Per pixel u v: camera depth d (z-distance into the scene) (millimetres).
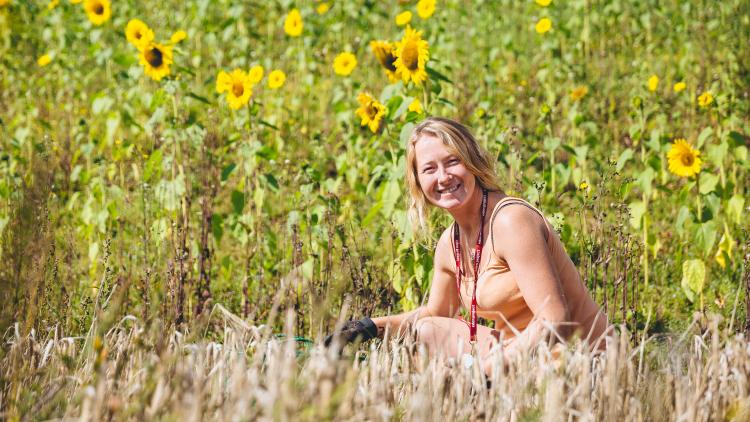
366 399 2141
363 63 8992
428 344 3057
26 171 5461
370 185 4375
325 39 9688
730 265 4457
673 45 9305
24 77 8969
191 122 4781
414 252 3922
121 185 5320
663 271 4801
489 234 2910
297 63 8953
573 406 2254
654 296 4422
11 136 6941
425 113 4336
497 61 8320
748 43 8336
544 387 2244
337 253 4320
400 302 4297
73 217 5574
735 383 2451
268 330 2182
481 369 2367
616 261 3900
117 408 1931
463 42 9414
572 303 2951
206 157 5082
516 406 2207
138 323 3219
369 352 2867
